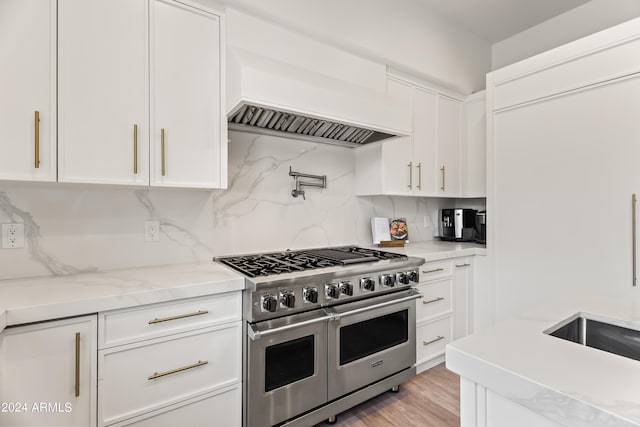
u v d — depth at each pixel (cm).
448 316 246
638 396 55
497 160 246
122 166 146
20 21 125
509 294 240
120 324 125
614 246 188
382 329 196
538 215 222
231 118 188
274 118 194
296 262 187
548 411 58
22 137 125
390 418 182
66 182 134
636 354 93
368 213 277
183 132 161
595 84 194
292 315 159
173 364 136
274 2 187
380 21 237
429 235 326
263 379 151
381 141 235
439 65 278
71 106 135
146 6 152
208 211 199
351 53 228
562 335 97
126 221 174
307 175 238
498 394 69
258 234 218
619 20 250
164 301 132
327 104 175
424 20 267
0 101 121
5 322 103
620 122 184
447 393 207
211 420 146
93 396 120
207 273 160
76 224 162
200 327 142
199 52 166
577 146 202
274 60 175
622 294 185
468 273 261
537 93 222
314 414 166
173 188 172
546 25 292
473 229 313
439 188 283
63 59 133
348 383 179
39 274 153
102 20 141
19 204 149
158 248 183
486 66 323
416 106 267
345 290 174
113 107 143
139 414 129
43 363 112
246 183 213
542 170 220
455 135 296
